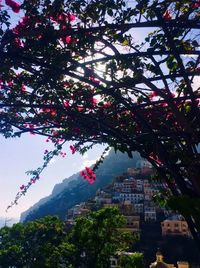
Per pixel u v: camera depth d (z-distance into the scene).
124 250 41.09
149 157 4.36
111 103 5.33
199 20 3.69
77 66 4.05
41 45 3.95
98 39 4.18
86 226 41.44
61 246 42.00
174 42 3.91
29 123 5.42
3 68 4.13
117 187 166.88
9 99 5.25
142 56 4.07
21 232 59.66
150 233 121.94
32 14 4.23
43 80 4.22
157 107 4.65
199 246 3.76
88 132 5.05
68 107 4.80
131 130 4.97
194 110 4.06
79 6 4.30
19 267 56.03
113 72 4.59
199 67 4.54
